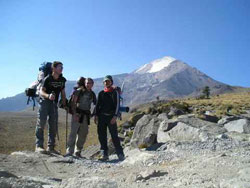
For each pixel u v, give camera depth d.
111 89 10.52
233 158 7.04
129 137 28.69
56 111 10.19
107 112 10.41
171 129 15.00
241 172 5.52
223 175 5.59
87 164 8.77
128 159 9.16
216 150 9.52
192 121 15.35
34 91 10.05
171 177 5.89
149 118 18.83
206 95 131.12
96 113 10.72
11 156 8.95
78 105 10.53
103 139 10.45
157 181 5.77
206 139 12.34
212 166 6.48
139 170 7.28
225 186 4.78
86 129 10.78
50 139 10.14
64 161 8.83
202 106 60.03
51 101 10.00
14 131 76.25
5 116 114.81
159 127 16.38
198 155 8.44
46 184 5.61
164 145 11.17
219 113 37.09
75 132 10.44
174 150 10.05
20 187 4.58
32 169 7.67
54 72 9.95
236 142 10.99
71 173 7.55
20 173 7.07
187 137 13.79
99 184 4.73
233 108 54.94
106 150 10.36
